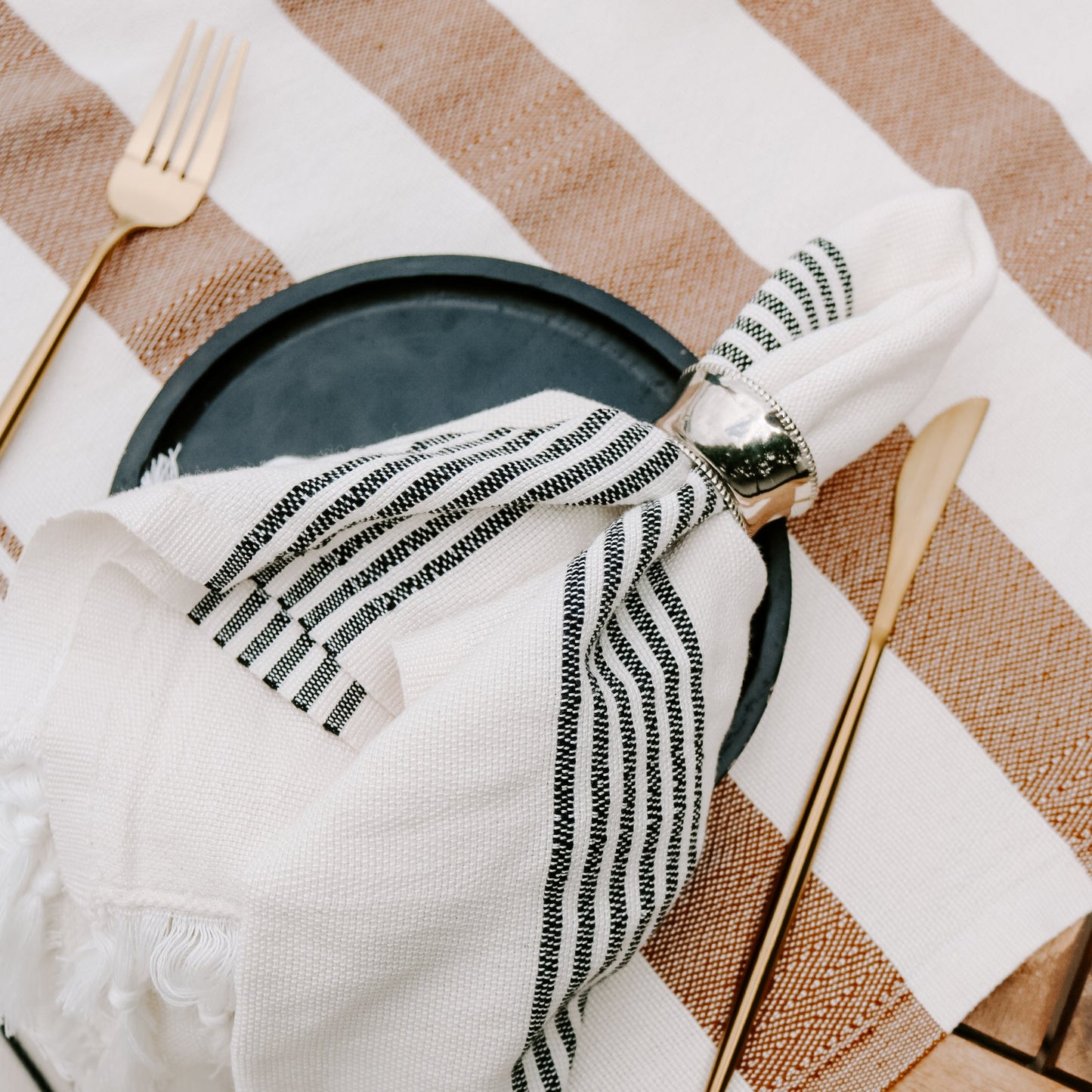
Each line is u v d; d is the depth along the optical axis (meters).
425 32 0.41
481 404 0.37
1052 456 0.39
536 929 0.29
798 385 0.31
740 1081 0.35
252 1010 0.28
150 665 0.32
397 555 0.31
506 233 0.40
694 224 0.41
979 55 0.41
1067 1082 0.36
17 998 0.33
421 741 0.27
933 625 0.38
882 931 0.36
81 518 0.31
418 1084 0.30
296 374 0.37
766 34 0.42
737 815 0.37
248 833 0.31
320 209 0.40
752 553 0.31
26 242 0.39
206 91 0.40
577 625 0.28
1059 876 0.36
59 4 0.41
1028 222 0.40
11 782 0.32
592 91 0.41
